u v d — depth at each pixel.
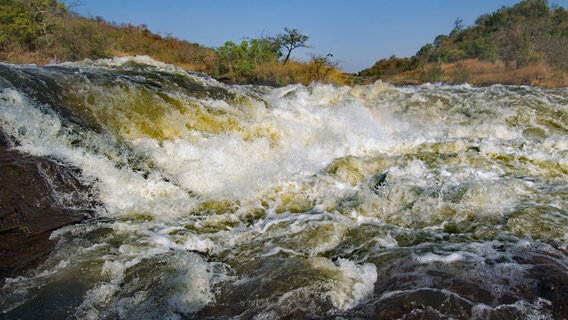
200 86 7.97
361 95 10.80
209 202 4.95
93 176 4.82
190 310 2.92
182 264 3.46
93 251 3.70
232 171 5.68
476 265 3.31
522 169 5.90
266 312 2.84
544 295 2.86
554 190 4.92
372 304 2.87
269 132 6.82
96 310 2.91
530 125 9.05
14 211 3.82
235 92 7.89
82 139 5.30
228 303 2.99
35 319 2.80
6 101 5.06
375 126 8.31
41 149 4.70
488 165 5.98
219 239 4.07
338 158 6.08
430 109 9.88
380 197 4.82
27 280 3.25
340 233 4.11
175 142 5.98
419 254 3.53
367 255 3.60
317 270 3.32
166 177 5.36
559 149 6.78
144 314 2.87
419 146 7.05
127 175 5.09
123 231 4.12
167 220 4.45
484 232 3.90
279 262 3.55
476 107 9.98
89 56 17.69
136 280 3.26
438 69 24.48
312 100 9.21
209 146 6.08
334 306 2.87
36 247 3.67
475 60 25.94
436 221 4.20
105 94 6.10
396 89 11.30
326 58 18.19
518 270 3.21
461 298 2.87
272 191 5.22
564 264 3.29
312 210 4.71
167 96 6.52
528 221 4.02
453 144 7.04
